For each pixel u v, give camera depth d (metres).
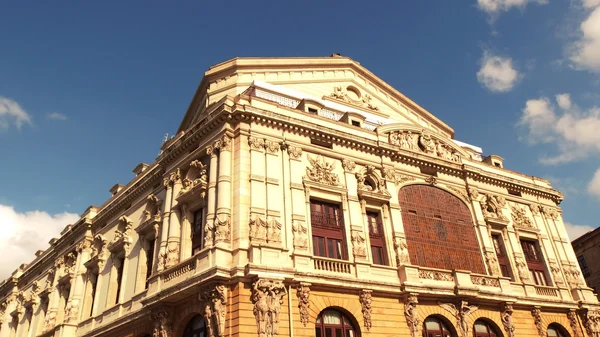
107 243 39.22
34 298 48.66
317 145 31.00
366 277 27.44
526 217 39.72
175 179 31.06
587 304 37.00
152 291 27.73
